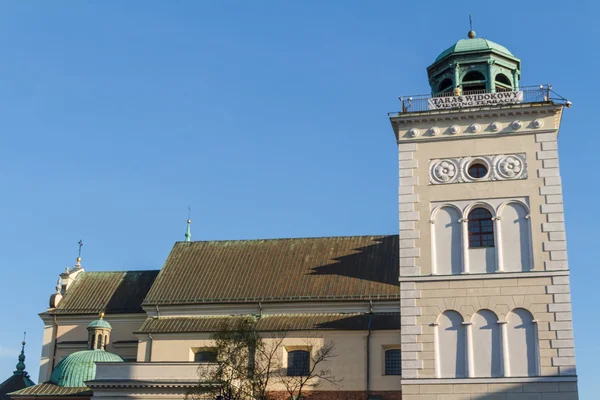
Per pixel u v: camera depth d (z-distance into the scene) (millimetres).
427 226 49781
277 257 65938
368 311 58906
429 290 48375
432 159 51188
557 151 49406
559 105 49688
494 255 48281
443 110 51344
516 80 54688
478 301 47500
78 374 61531
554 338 45844
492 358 46344
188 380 55219
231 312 61719
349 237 66625
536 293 46875
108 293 70062
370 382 55938
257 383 52500
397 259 62469
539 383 45219
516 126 50406
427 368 46906
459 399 45938
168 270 66562
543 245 47656
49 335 68375
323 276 62250
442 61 54812
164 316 62906
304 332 58094
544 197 48656
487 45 53906
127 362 57375
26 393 60812
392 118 51906
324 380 56625
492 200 49406
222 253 67875
